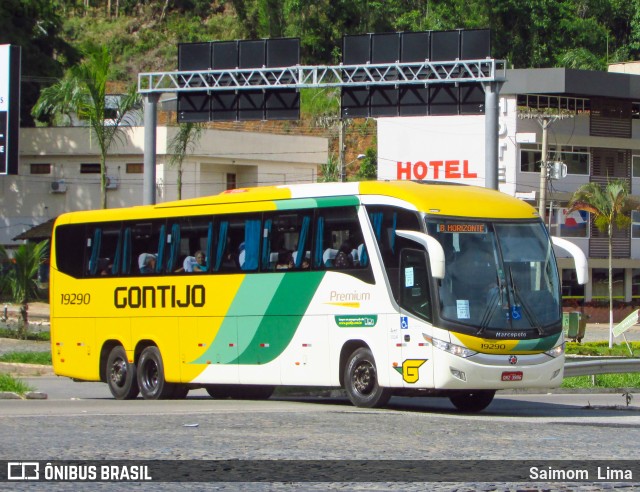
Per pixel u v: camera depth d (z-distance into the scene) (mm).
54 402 21938
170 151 65250
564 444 13828
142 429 15125
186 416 17281
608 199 57812
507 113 63750
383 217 19609
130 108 55719
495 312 18828
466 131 61688
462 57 35594
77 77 55969
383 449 13070
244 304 21953
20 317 44812
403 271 19141
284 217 21469
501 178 63688
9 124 35875
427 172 62625
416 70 36531
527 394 27375
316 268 20672
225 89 37688
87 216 25703
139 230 24453
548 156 64750
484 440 14125
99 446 13125
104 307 24969
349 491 10188
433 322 18578
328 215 20656
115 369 24656
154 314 23812
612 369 27422
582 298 67312
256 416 17312
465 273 18875
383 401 19516
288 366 21062
